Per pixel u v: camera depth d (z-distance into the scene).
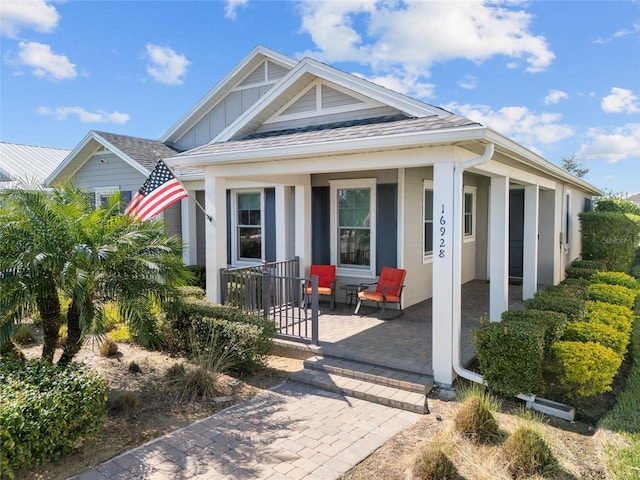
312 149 6.00
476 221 12.72
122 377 5.96
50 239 5.04
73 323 5.45
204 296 8.48
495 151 5.79
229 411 4.93
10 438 3.49
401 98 6.66
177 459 3.89
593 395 5.29
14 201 5.25
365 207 9.50
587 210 19.39
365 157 6.03
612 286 9.01
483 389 5.24
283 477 3.60
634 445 3.97
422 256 9.88
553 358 5.29
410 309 9.13
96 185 13.09
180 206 12.11
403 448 4.07
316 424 4.59
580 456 3.88
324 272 9.48
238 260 11.61
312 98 7.99
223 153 6.95
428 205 10.10
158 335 6.37
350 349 6.42
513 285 11.97
